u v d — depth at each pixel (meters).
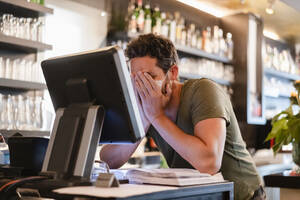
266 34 5.23
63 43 3.23
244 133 4.60
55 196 0.91
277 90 5.20
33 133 2.66
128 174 1.13
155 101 1.38
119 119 1.08
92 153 1.04
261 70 4.52
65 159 1.03
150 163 3.51
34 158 1.20
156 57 1.42
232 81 4.41
